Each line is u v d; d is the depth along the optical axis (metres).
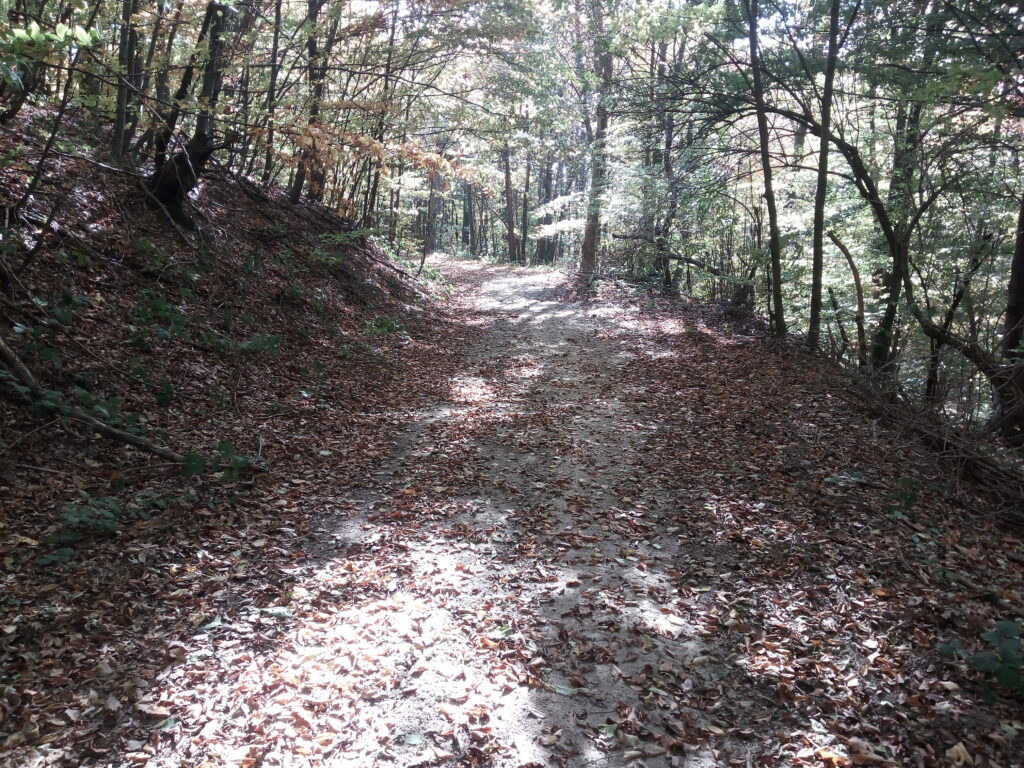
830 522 5.57
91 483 5.30
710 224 17.20
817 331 12.05
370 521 5.61
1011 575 4.85
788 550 5.12
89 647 3.66
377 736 3.21
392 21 14.33
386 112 13.84
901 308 12.62
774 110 12.21
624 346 13.79
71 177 9.34
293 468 6.50
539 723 3.36
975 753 3.10
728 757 3.15
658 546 5.32
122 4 9.52
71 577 4.20
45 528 4.61
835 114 14.20
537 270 28.42
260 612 4.16
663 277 21.05
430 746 3.17
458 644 3.96
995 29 9.30
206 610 4.12
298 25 11.45
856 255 15.16
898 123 13.52
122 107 10.05
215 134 11.27
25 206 7.93
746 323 15.45
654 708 3.48
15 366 5.63
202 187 12.80
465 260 36.41
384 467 6.88
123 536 4.74
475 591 4.58
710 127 13.36
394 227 20.92
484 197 46.47
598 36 13.94
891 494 6.02
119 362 6.98
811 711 3.44
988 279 13.48
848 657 3.84
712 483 6.52
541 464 7.14
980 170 11.88
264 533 5.20
